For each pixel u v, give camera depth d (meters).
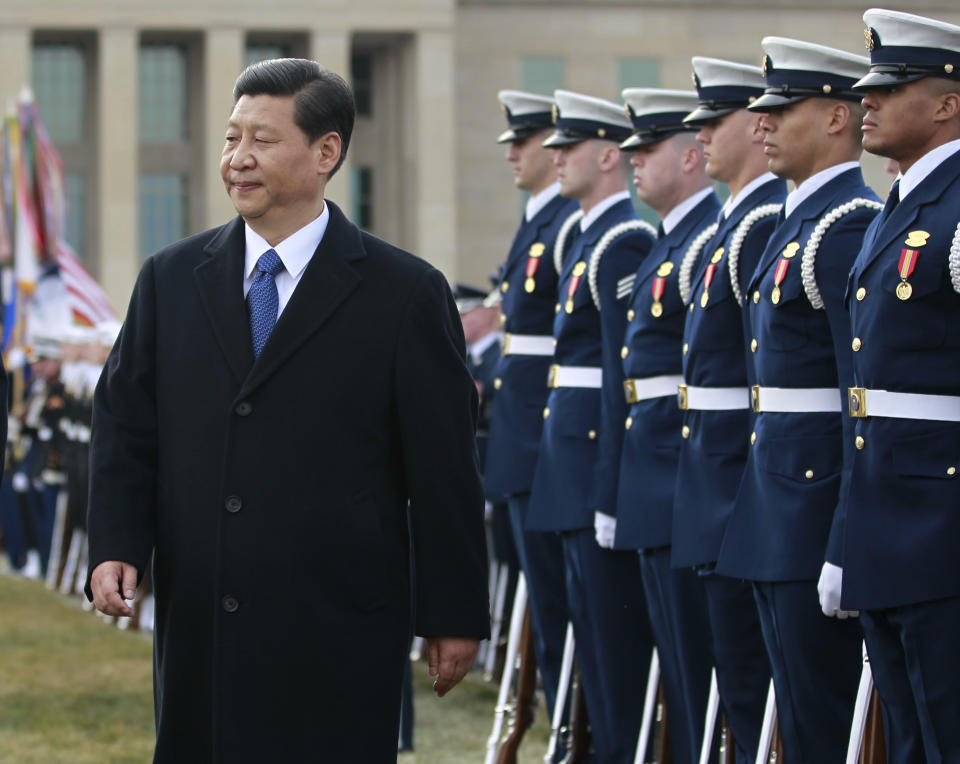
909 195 12.12
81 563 40.22
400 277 11.22
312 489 10.83
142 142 138.25
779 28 134.12
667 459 16.14
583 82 136.50
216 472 10.89
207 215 135.50
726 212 15.45
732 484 14.85
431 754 20.97
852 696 13.45
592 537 17.42
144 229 138.38
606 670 17.34
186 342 11.16
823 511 13.40
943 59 11.91
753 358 14.06
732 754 15.29
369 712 10.86
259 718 10.69
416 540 11.19
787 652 13.51
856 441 12.19
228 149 11.28
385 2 133.38
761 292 13.92
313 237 11.29
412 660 27.95
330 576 10.81
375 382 11.03
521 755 20.17
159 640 11.14
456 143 136.88
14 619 35.19
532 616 18.94
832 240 13.40
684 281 16.19
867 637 12.18
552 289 19.38
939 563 11.54
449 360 11.24
